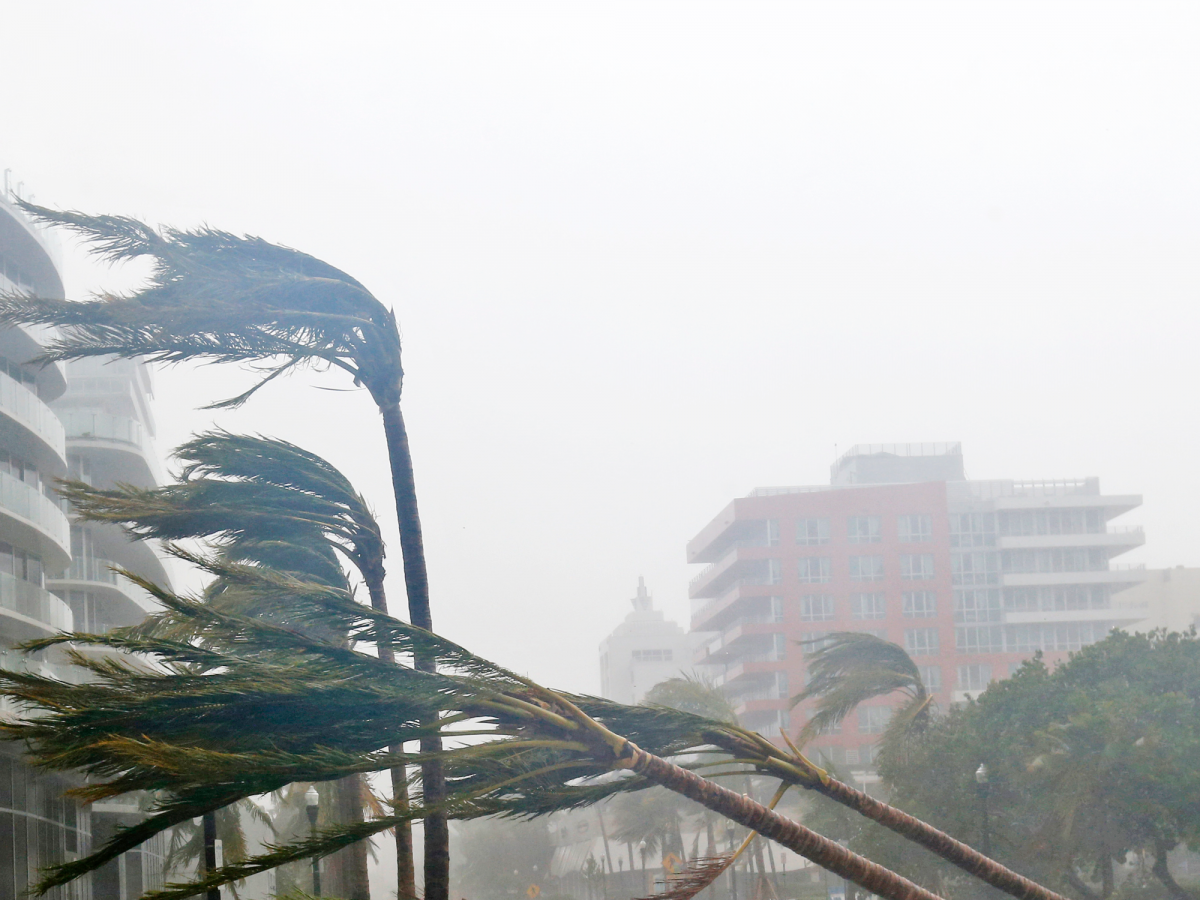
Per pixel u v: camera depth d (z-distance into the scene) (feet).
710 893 207.00
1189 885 93.50
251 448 47.37
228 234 42.73
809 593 335.06
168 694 27.43
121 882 147.54
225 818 120.37
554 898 328.90
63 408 199.82
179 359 42.29
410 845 52.60
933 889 96.12
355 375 45.52
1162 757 80.53
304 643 28.68
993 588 346.33
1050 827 86.89
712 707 152.56
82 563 159.94
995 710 97.55
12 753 95.66
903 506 339.57
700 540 387.55
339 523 48.57
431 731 28.68
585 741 29.66
